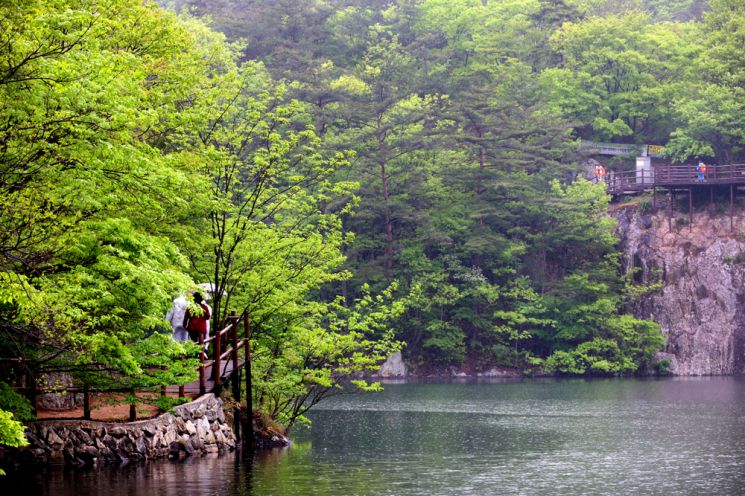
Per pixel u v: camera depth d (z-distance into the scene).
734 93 92.00
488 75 99.81
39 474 21.23
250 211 30.98
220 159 28.19
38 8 16.56
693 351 83.19
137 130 26.14
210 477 22.08
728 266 83.94
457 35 109.81
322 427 39.38
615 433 36.59
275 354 32.34
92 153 17.36
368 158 82.25
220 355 27.58
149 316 18.88
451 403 52.62
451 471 26.03
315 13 107.00
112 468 22.33
